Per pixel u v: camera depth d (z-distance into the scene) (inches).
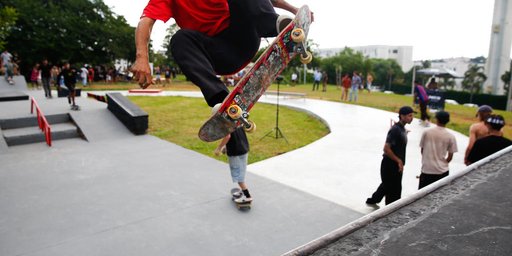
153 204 199.5
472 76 2288.4
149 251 149.5
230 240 159.9
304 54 80.6
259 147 358.0
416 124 486.3
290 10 89.0
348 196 220.2
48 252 147.4
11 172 256.8
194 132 426.6
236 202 192.2
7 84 708.7
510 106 872.3
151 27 72.5
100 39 1424.7
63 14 1392.7
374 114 565.9
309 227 173.6
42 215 183.6
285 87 1325.0
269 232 167.9
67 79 449.1
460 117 588.7
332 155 318.3
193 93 927.7
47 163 281.4
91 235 162.7
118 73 1417.3
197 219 180.7
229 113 70.8
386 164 186.1
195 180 241.6
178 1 75.8
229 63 79.2
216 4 76.3
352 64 2738.7
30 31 1323.8
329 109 623.5
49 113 425.7
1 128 378.9
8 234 162.9
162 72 1897.1
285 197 211.8
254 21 78.4
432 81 597.0
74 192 217.5
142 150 325.4
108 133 385.1
